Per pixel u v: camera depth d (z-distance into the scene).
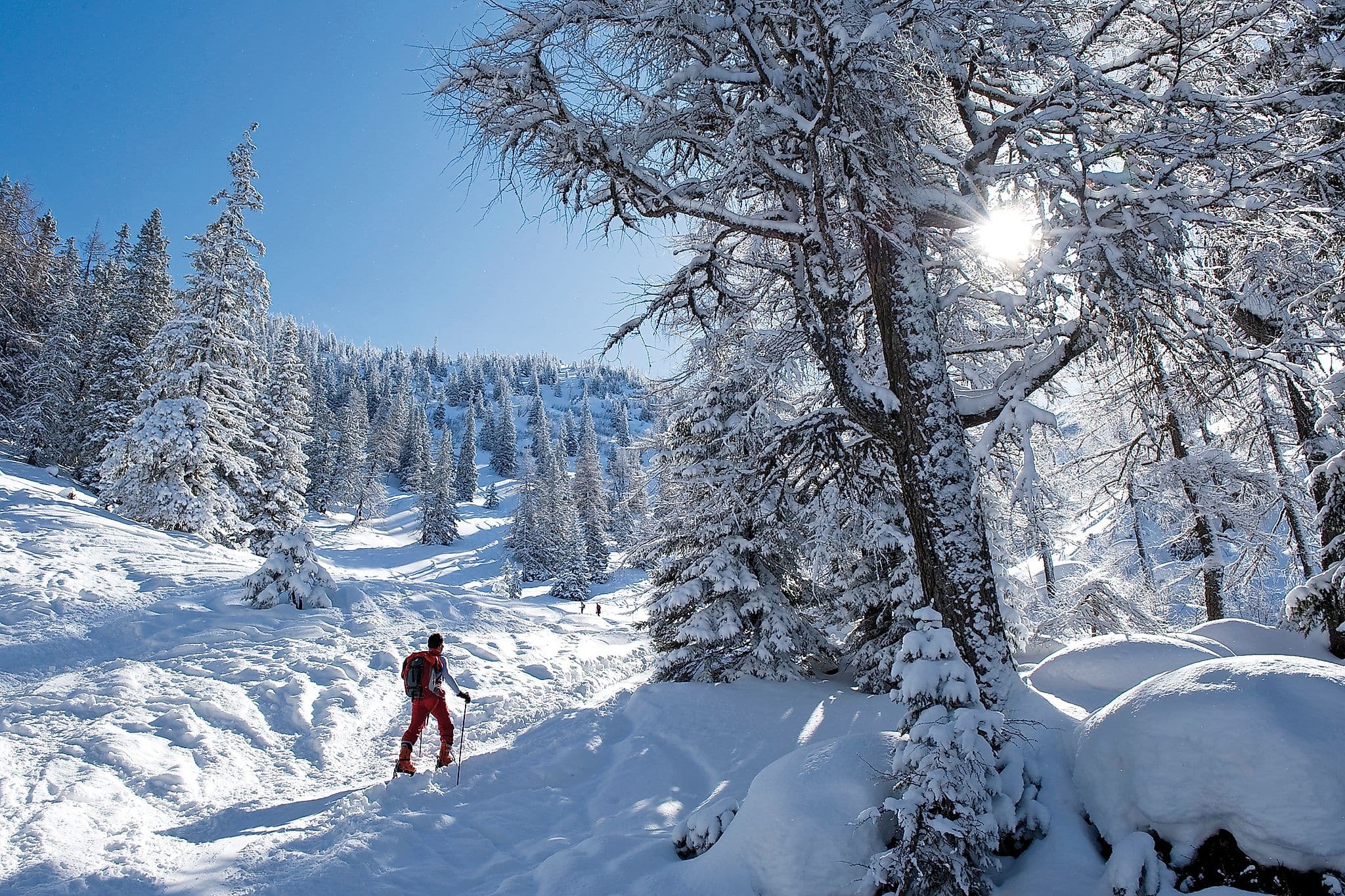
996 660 5.43
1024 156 6.29
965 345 7.88
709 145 7.18
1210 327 5.82
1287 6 6.18
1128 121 6.54
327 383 126.06
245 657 12.22
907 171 6.48
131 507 25.02
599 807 6.42
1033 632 13.18
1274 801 3.29
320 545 58.03
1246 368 6.86
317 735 9.74
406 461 106.81
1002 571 11.26
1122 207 5.48
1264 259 7.51
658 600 12.61
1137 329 5.72
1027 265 5.71
